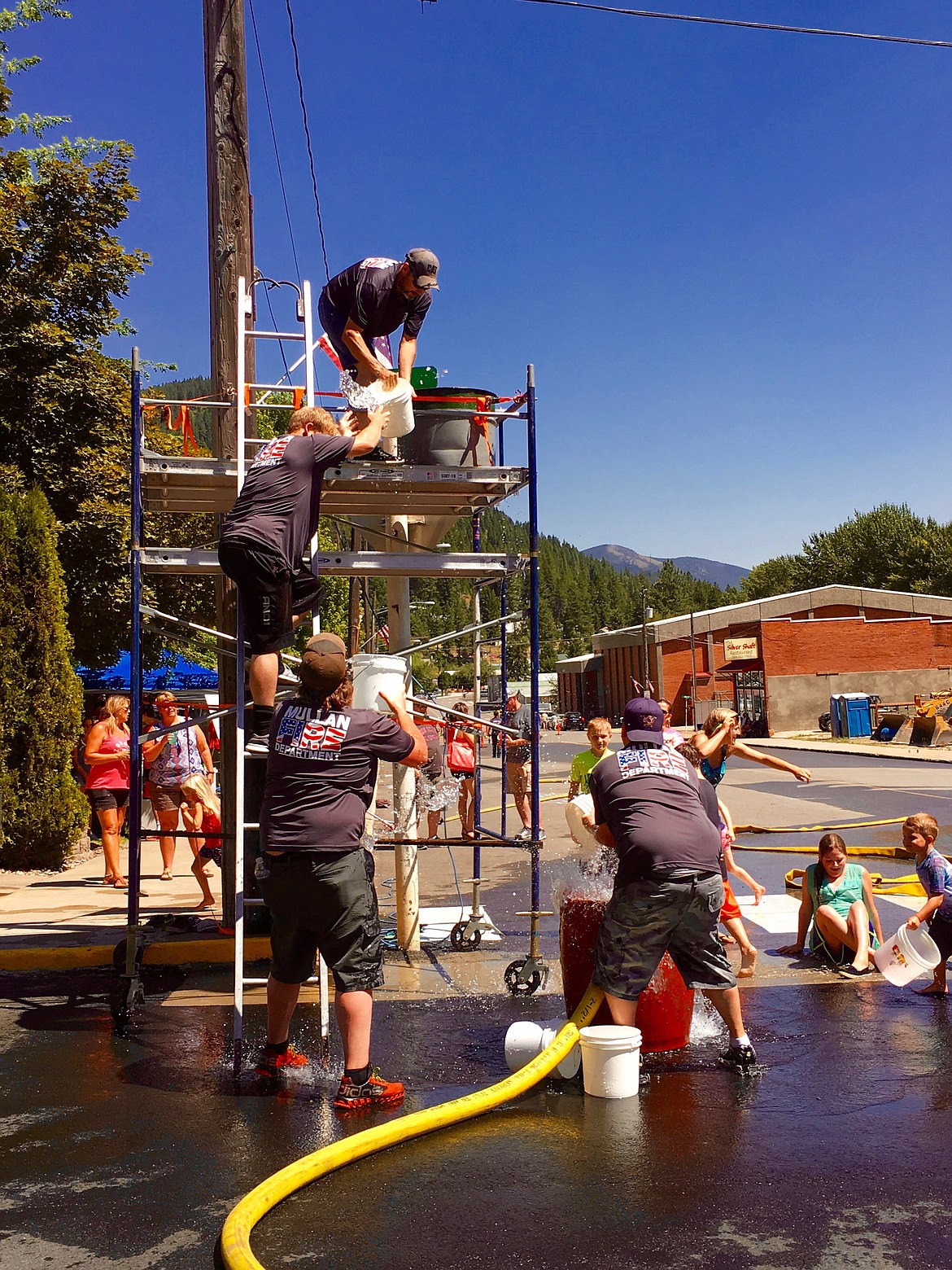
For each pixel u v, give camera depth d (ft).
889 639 170.19
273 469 17.90
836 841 24.59
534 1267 10.85
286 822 15.51
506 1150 13.97
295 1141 14.30
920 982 23.30
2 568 39.52
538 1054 16.78
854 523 278.46
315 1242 11.42
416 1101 15.83
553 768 98.17
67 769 40.32
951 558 241.14
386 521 27.35
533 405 23.02
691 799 16.97
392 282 20.70
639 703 17.67
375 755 16.05
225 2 26.13
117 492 50.80
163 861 37.60
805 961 25.11
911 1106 15.51
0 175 53.67
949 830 48.34
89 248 52.49
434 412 23.12
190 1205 12.39
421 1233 11.63
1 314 49.29
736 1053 17.22
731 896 23.62
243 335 21.65
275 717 15.97
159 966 24.77
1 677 39.14
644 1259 10.99
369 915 15.67
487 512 28.40
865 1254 11.09
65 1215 12.16
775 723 168.14
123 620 54.44
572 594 627.05
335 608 92.43
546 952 26.13
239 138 26.22
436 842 23.40
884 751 110.52
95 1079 16.98
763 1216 11.97
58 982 23.43
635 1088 16.15
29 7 64.28
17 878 37.91
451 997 21.89
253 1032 19.61
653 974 17.11
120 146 52.75
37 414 49.93
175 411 23.94
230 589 26.50
